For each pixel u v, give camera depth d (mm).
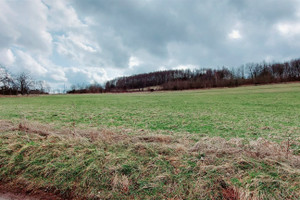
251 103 20906
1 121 7184
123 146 4586
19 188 3162
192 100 28297
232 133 7328
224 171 3328
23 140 4754
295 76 83250
